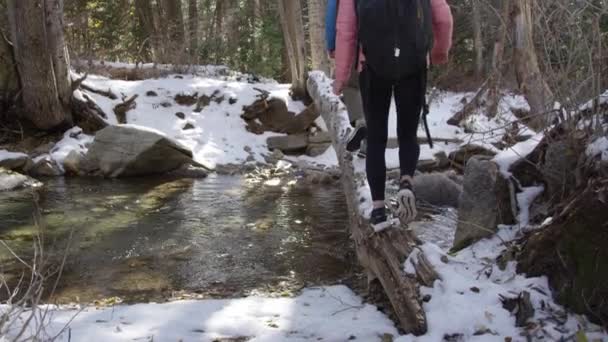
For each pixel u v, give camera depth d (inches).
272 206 334.3
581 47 164.4
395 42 135.7
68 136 462.6
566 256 138.2
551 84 175.6
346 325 151.9
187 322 156.4
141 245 251.6
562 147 167.6
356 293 187.6
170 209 321.7
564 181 162.9
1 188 359.9
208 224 290.2
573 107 166.7
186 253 240.7
